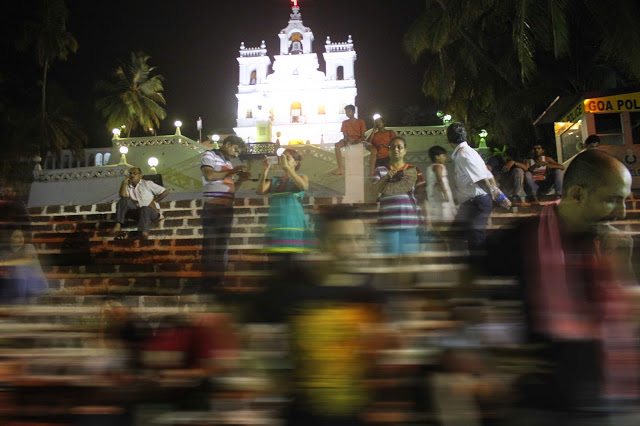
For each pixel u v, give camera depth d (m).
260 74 56.66
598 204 2.69
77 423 3.01
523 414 2.64
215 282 5.86
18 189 6.54
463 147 6.46
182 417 2.96
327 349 2.69
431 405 2.69
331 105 54.44
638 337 2.62
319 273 2.83
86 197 22.50
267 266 3.60
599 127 12.04
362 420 2.65
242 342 2.89
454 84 23.22
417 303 2.87
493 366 2.74
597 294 2.65
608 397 2.57
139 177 9.70
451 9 18.84
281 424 2.73
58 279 7.28
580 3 17.44
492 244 2.93
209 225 6.94
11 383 3.11
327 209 2.96
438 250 6.03
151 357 3.10
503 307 2.80
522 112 20.30
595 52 19.52
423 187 6.72
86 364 3.21
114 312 3.85
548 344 2.66
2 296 5.51
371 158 10.23
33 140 30.80
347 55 56.12
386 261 3.88
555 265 2.69
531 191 11.08
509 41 21.58
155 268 7.82
